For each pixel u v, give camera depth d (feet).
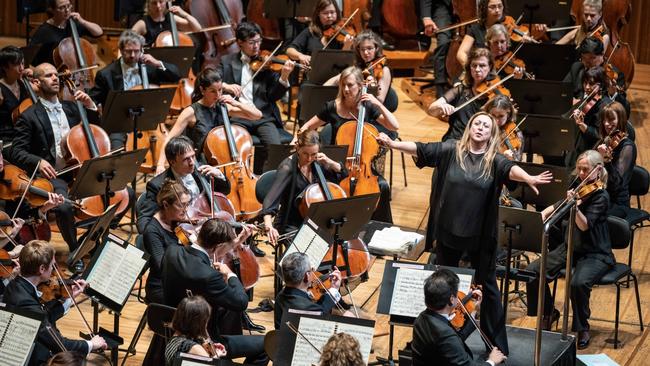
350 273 44.32
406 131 72.49
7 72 54.80
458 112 52.85
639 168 53.88
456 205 39.88
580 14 77.97
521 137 52.75
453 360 35.09
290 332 34.32
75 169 51.31
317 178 46.73
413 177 66.03
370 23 82.33
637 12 92.99
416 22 82.07
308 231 39.99
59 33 66.18
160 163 51.42
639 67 92.68
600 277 45.88
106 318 46.37
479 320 40.86
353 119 53.26
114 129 51.98
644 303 50.47
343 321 34.32
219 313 38.81
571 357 41.63
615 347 45.91
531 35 71.61
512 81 58.65
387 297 38.73
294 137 62.85
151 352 37.14
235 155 51.13
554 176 45.32
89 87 63.62
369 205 41.88
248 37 59.21
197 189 45.93
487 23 67.31
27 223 46.03
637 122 77.15
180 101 63.26
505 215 42.19
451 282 35.35
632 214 52.06
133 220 53.98
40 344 35.99
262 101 59.82
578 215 45.75
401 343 45.09
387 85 58.29
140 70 58.90
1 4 97.55
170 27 68.59
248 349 38.42
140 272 39.37
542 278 37.37
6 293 36.29
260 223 46.98
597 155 46.11
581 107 58.29
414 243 45.34
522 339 41.75
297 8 69.51
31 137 51.52
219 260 40.27
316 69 61.93
